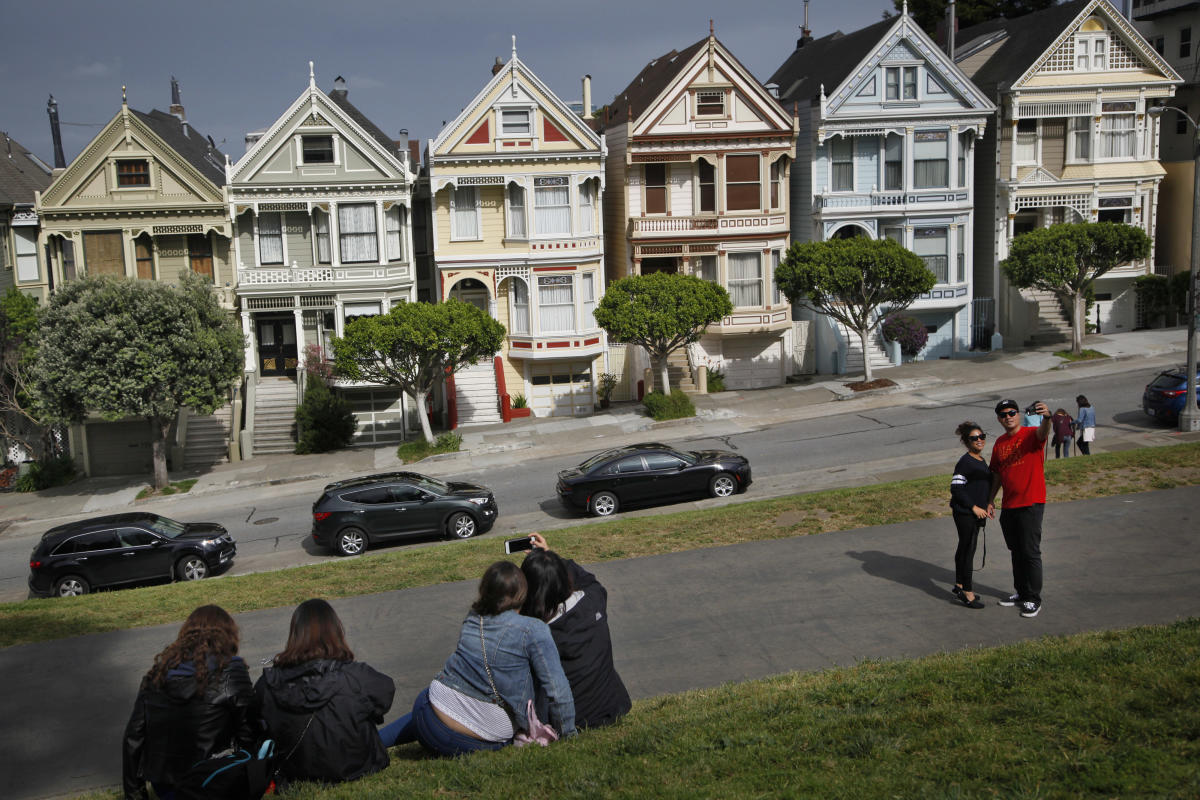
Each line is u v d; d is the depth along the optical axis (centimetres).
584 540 1708
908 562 1381
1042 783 644
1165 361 3575
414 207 4094
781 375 4138
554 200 3872
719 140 3947
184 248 3734
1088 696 775
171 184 3662
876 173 4081
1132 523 1455
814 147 4056
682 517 1827
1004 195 4138
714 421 3484
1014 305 4122
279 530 2648
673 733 794
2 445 3675
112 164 3625
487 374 3959
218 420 3672
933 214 4078
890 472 2466
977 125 4038
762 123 3969
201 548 2194
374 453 3472
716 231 3988
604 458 2477
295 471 3281
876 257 3459
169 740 684
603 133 4278
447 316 3228
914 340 4022
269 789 720
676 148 3941
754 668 1069
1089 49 4062
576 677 825
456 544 1980
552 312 3919
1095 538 1402
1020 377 3584
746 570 1417
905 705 813
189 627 708
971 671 880
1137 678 798
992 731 734
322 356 3738
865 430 3091
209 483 3209
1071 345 3934
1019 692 810
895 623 1156
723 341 4122
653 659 1120
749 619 1220
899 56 3981
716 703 904
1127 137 4134
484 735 775
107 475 3588
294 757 725
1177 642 888
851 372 4050
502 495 2792
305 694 717
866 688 877
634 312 3406
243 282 3712
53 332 3009
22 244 3709
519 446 3359
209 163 4162
